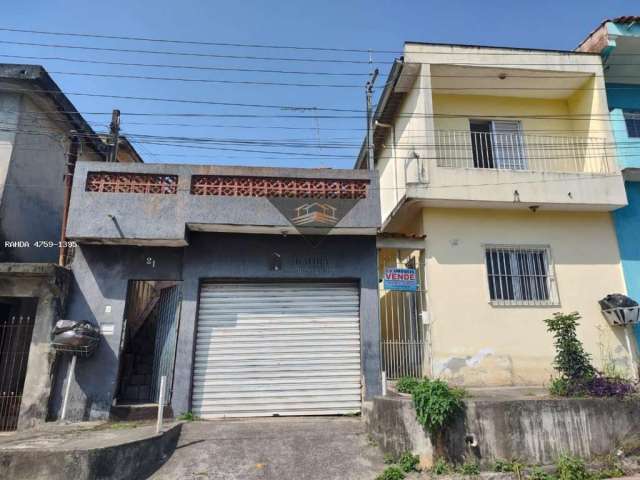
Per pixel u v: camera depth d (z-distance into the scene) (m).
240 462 6.05
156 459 6.05
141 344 9.19
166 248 8.60
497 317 9.00
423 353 8.82
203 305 8.59
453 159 10.11
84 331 7.66
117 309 8.21
